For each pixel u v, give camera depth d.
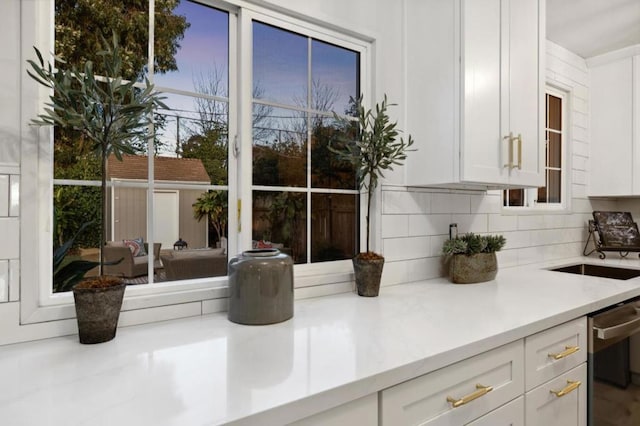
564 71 2.67
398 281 1.73
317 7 1.47
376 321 1.17
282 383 0.74
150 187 1.18
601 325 1.45
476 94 1.57
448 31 1.58
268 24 1.39
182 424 0.60
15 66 0.95
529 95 1.79
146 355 0.88
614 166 2.73
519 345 1.15
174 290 1.20
